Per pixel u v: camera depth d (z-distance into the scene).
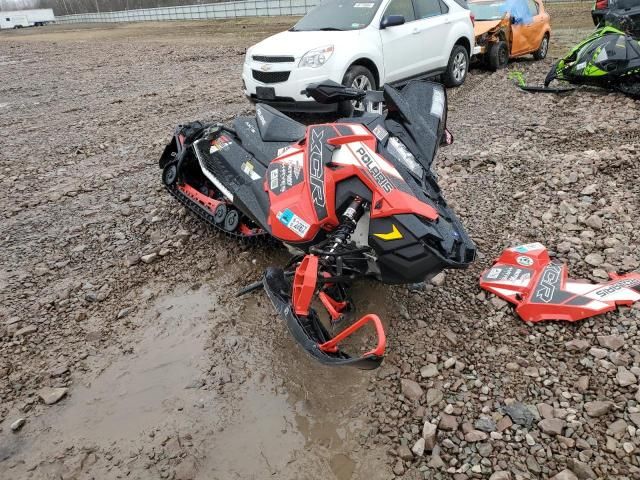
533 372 3.09
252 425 2.91
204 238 4.76
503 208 4.95
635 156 5.62
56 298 3.99
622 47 7.98
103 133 8.09
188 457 2.73
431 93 3.92
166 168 5.23
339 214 3.23
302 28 8.39
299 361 3.34
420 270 3.06
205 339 3.56
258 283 3.70
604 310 3.37
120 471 2.68
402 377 3.14
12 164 6.87
